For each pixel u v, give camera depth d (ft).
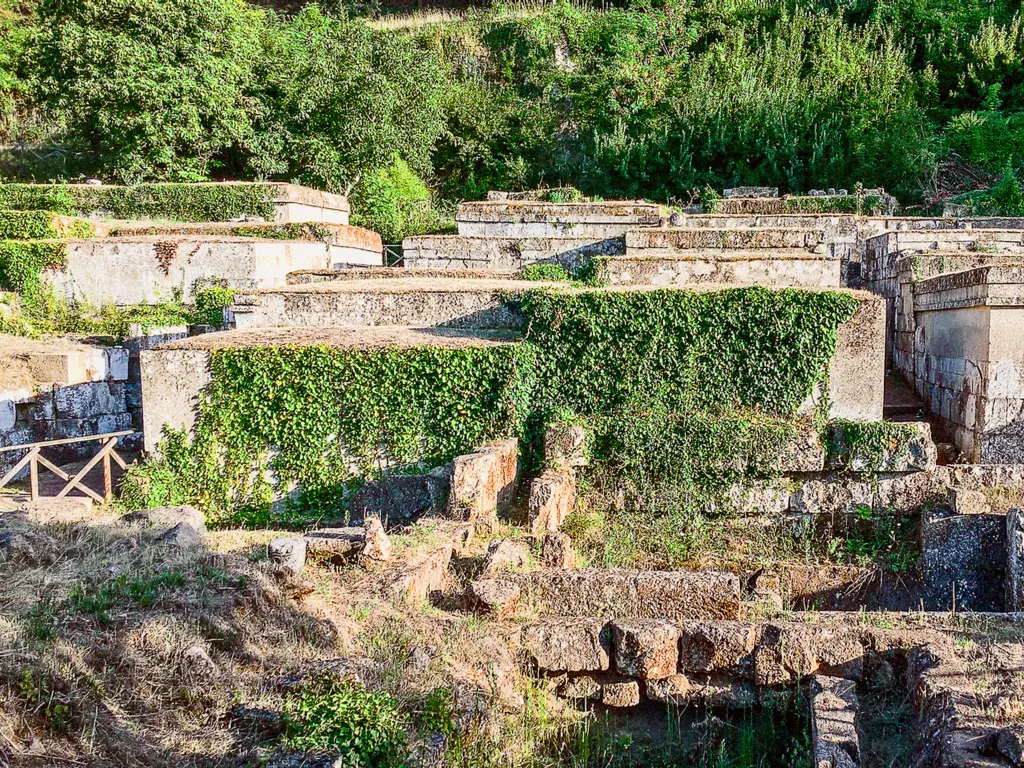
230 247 59.77
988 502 33.12
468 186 98.32
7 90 102.06
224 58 84.48
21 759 14.83
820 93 94.79
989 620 24.27
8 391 46.21
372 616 22.54
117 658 18.15
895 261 53.06
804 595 35.06
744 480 36.78
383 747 17.01
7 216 65.21
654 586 25.22
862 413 38.11
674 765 22.74
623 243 62.75
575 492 37.58
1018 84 100.78
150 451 40.14
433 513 33.35
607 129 98.73
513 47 109.19
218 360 39.58
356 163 86.69
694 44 109.70
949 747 16.76
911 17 108.58
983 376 37.22
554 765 21.58
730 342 38.81
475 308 45.96
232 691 18.07
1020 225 66.03
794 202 78.23
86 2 77.10
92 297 60.70
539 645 23.29
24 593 20.31
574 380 39.83
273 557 24.66
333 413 39.45
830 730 19.04
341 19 96.22
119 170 79.41
